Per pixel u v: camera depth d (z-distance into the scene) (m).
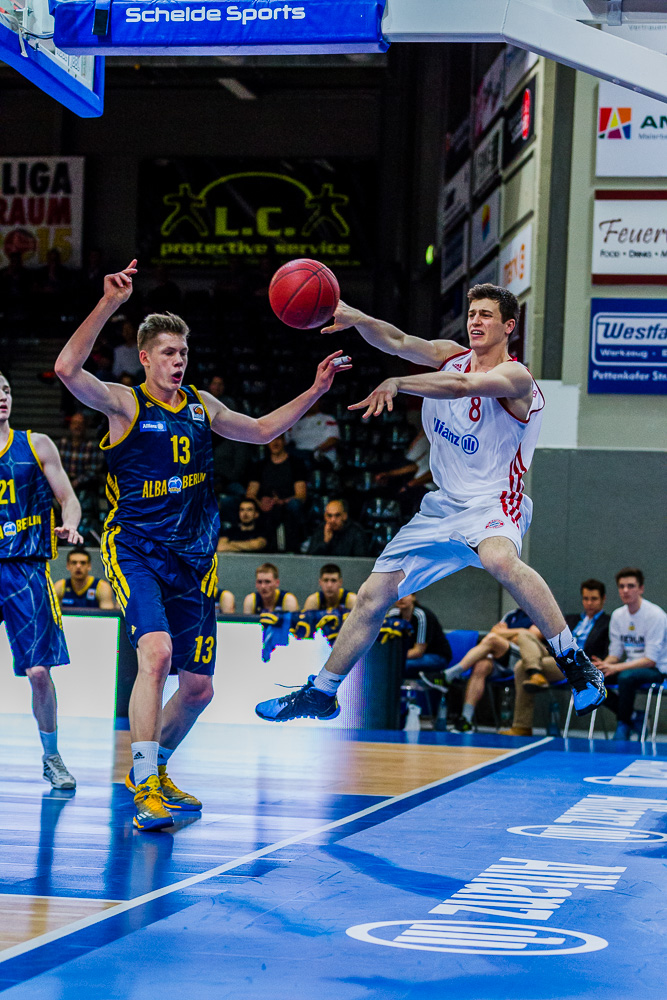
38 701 5.68
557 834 4.59
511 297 4.55
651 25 4.59
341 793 5.75
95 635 9.88
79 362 4.61
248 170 20.44
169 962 2.69
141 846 4.19
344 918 3.14
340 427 17.77
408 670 10.56
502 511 4.44
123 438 4.85
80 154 21.03
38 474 5.76
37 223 20.34
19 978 2.55
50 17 4.92
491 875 3.75
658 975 2.66
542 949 2.86
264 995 2.45
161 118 20.95
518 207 12.46
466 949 2.84
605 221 11.58
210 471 5.03
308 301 4.31
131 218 20.89
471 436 4.48
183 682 5.08
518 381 4.20
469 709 10.26
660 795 5.82
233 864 3.86
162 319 4.90
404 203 19.53
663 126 11.46
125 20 4.79
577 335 11.67
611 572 11.56
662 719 11.06
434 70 18.27
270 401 18.91
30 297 20.05
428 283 18.77
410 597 10.76
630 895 3.49
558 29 4.38
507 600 12.02
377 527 14.52
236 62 18.86
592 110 11.59
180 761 7.07
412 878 3.68
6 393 5.71
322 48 4.69
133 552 4.85
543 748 8.29
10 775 6.17
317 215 20.23
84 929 2.97
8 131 21.11
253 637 9.88
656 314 11.52
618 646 9.91
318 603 10.23
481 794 5.76
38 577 5.72
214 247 20.44
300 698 4.64
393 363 19.17
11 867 3.77
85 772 6.32
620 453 11.58
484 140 14.35
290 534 13.80
